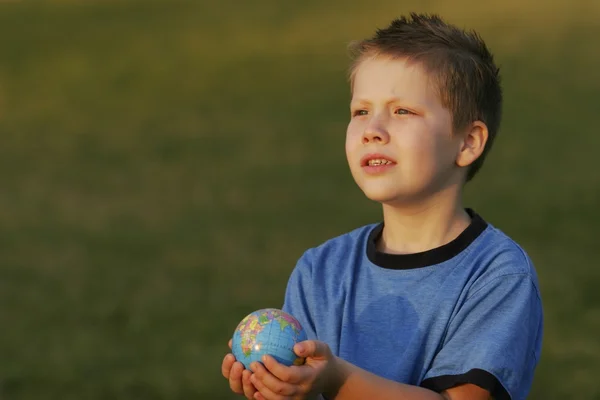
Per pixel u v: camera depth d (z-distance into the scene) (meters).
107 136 17.69
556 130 16.75
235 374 2.80
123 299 8.71
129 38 27.20
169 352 7.34
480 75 3.13
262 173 14.44
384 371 2.91
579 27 25.25
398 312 2.95
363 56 3.16
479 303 2.84
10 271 9.68
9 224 11.71
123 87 22.17
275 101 20.34
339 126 17.95
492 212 11.62
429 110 3.01
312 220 11.65
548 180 13.32
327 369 2.66
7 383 6.77
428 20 3.24
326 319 3.08
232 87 21.81
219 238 10.88
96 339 7.70
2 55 25.52
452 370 2.78
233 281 9.20
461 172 3.11
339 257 3.19
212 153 16.03
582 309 8.13
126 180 14.23
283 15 29.55
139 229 11.38
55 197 13.22
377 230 3.19
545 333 7.53
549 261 9.62
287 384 2.65
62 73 23.56
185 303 8.54
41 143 17.19
